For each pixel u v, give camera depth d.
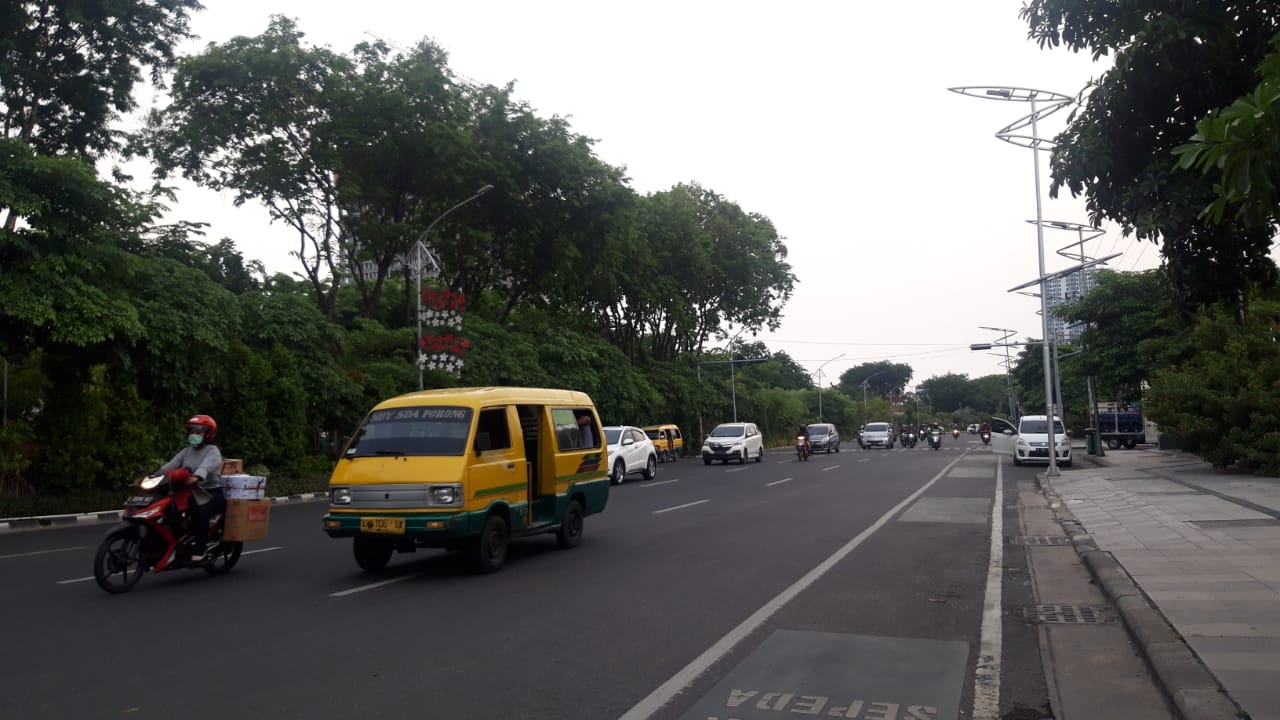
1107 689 5.48
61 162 17.98
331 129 29.66
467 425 9.87
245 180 29.77
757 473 29.64
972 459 37.94
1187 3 5.32
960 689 5.52
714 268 50.97
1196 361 23.98
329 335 28.45
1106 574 8.76
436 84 31.12
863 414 102.06
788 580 9.28
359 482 9.55
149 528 9.10
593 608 7.96
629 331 52.31
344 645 6.68
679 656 6.31
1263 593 7.55
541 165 35.09
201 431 9.66
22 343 18.86
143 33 23.17
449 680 5.75
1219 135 3.86
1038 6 6.22
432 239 35.53
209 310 22.03
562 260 37.88
